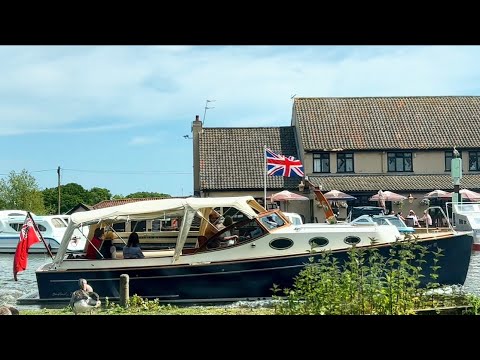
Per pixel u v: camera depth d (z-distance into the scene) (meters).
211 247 17.22
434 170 52.50
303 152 52.28
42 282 16.92
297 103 56.19
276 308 11.23
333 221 21.50
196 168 54.59
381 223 29.11
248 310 12.12
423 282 16.58
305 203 50.03
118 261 16.86
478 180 51.34
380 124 54.44
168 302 16.66
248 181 51.56
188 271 16.66
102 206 54.38
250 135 55.59
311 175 51.81
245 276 16.59
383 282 10.99
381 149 52.22
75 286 16.86
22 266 18.47
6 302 17.59
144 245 19.81
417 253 16.52
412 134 53.53
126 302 14.02
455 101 56.69
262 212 18.02
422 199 49.50
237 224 17.11
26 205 82.62
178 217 17.78
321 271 11.55
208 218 18.56
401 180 51.16
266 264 16.55
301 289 11.09
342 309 10.23
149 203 16.89
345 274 10.81
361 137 53.16
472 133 53.50
